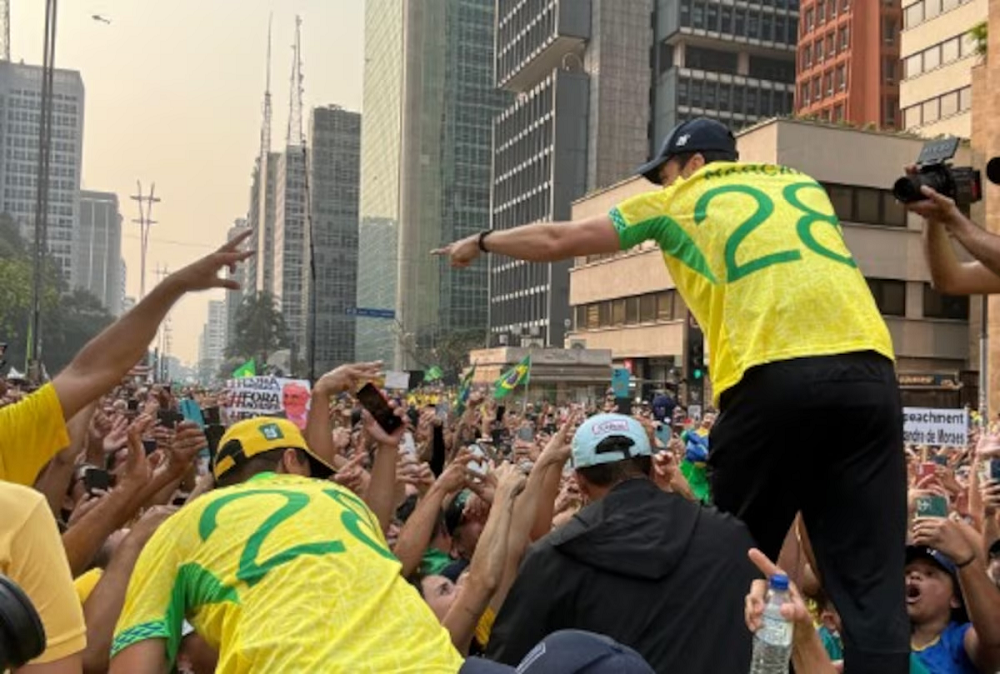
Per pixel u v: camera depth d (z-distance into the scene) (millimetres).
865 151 44562
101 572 3588
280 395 11320
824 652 2375
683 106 85000
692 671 2920
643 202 3311
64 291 108188
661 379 51812
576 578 3125
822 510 2982
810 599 4492
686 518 3160
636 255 53656
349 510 2855
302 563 2592
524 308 90875
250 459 3488
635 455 3416
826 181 44000
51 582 2410
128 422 6852
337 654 2396
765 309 2957
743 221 3096
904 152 45156
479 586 3559
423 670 2404
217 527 2732
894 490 2896
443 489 4395
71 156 141750
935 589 4207
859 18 72000
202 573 2658
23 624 1673
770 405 2893
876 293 44938
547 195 88125
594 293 58375
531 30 94125
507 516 3713
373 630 2482
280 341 122875
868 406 2863
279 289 138750
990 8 31797
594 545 3139
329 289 140500
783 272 2988
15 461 3416
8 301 77188
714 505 3244
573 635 2084
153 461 4879
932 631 4246
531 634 3143
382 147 133125
